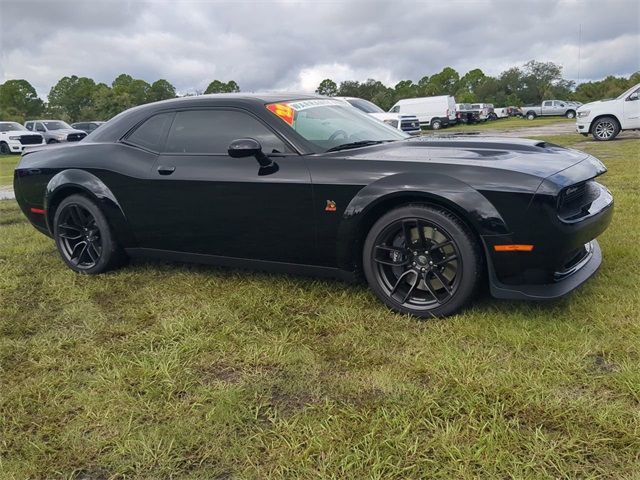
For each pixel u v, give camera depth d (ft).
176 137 12.34
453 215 9.36
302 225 10.60
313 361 8.61
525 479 5.76
